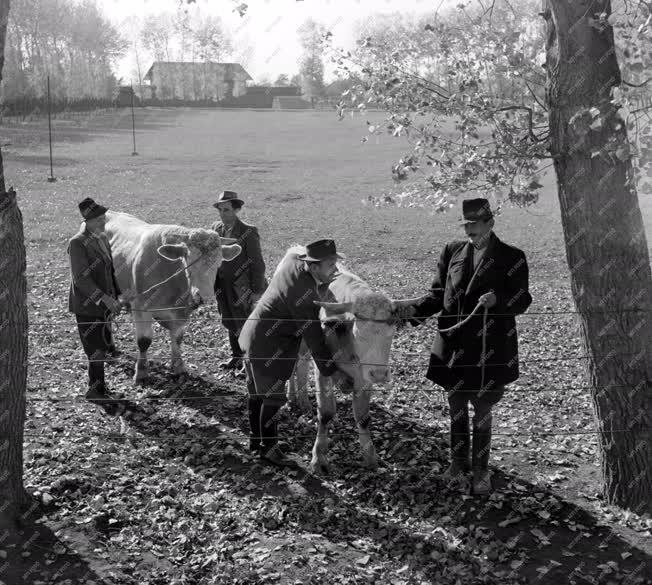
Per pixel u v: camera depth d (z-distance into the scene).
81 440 7.24
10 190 5.56
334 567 5.43
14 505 5.71
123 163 35.00
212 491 6.44
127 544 5.61
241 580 5.22
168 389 8.76
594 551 5.70
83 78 78.38
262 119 76.19
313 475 6.81
